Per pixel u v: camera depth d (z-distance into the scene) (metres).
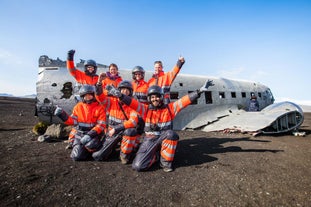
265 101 13.02
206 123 8.59
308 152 4.88
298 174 3.40
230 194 2.62
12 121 9.43
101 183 2.84
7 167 3.26
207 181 3.02
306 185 2.96
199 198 2.49
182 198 2.48
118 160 4.00
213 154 4.56
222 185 2.89
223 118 9.06
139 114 3.53
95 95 4.11
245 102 11.20
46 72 6.73
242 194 2.63
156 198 2.46
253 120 7.52
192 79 9.36
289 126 7.61
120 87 3.85
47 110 6.50
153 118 3.60
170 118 3.63
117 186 2.76
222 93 10.23
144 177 3.13
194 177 3.17
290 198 2.55
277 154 4.63
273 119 6.97
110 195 2.49
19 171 3.09
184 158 4.22
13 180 2.75
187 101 3.51
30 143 5.14
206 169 3.55
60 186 2.67
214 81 10.26
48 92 6.54
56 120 6.63
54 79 6.65
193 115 8.73
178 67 5.02
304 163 4.00
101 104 3.90
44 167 3.36
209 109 9.30
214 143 5.71
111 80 5.01
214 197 2.53
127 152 3.70
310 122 13.91
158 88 3.39
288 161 4.11
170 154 3.39
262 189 2.79
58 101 6.54
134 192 2.60
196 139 6.29
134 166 3.37
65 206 2.19
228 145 5.46
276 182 3.04
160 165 3.58
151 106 3.57
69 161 3.79
